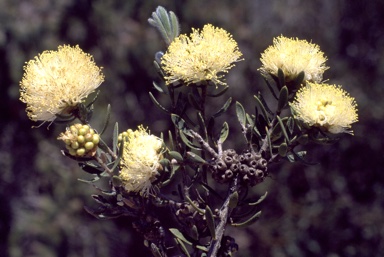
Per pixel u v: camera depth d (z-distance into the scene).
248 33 9.49
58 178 8.91
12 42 8.31
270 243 9.23
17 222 8.79
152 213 1.90
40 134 9.05
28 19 8.40
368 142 9.35
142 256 9.43
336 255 9.09
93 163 2.04
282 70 1.89
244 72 9.41
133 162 1.80
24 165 9.29
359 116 9.41
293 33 10.06
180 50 1.87
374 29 10.15
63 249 8.80
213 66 1.86
